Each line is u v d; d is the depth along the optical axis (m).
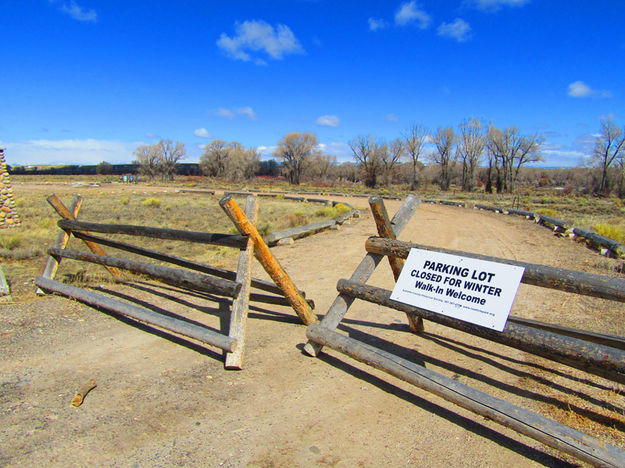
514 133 64.38
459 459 2.24
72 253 4.95
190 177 102.12
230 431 2.47
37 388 2.97
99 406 2.74
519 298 5.68
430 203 35.94
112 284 5.81
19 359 3.43
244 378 3.18
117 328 4.19
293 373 3.27
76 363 3.39
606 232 12.66
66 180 80.19
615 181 54.00
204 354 3.63
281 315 4.80
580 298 5.66
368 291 3.22
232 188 61.53
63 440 2.36
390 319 4.75
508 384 3.16
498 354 3.78
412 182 77.56
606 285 2.22
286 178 96.88
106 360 3.46
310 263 8.23
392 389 3.05
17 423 2.52
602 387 3.15
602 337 3.15
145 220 16.39
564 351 2.29
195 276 3.63
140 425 2.52
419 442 2.40
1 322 4.24
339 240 11.75
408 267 3.08
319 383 3.11
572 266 7.98
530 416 2.20
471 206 31.23
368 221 18.20
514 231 14.55
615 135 52.38
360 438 2.43
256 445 2.34
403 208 3.52
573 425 2.57
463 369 3.42
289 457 2.24
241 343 3.33
